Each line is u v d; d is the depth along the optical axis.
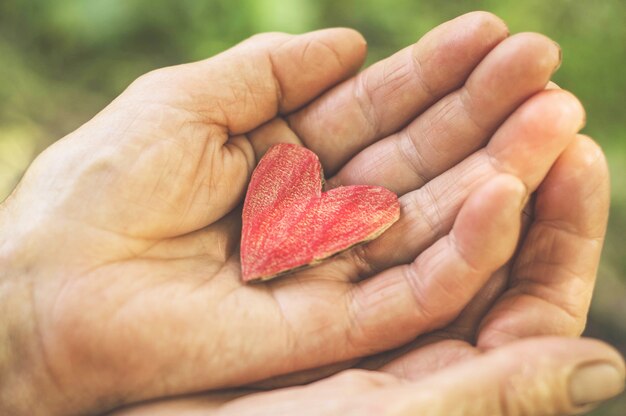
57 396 0.24
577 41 0.42
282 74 0.28
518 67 0.25
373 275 0.26
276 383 0.25
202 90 0.27
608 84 0.42
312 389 0.23
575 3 0.43
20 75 0.40
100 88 0.40
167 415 0.24
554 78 0.42
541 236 0.25
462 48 0.26
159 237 0.25
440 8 0.43
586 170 0.24
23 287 0.24
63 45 0.40
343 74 0.29
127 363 0.24
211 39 0.40
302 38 0.28
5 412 0.25
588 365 0.21
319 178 0.27
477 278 0.24
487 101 0.26
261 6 0.39
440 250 0.24
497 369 0.21
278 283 0.25
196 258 0.26
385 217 0.26
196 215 0.26
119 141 0.26
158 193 0.25
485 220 0.23
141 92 0.27
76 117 0.40
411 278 0.25
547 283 0.25
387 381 0.23
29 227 0.25
